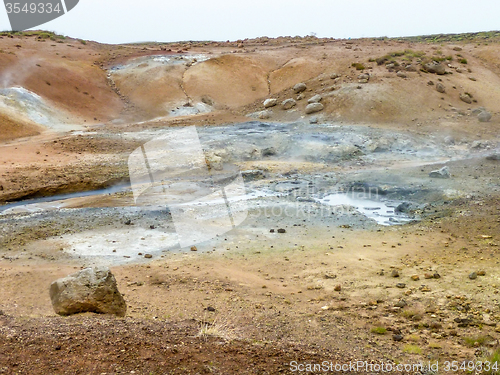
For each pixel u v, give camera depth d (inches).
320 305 333.1
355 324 297.7
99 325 226.7
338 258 441.7
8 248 459.2
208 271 401.7
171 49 2301.9
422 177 769.6
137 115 1514.5
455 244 478.6
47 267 402.6
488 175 779.4
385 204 635.5
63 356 182.4
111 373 170.9
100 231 509.4
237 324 278.7
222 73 1787.6
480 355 245.9
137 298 332.5
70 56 1888.5
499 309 322.7
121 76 1759.4
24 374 166.6
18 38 2021.4
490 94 1492.4
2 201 694.5
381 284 376.8
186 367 180.9
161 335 216.5
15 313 279.6
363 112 1330.0
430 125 1231.5
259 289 364.5
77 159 931.3
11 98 1338.6
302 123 1298.0
